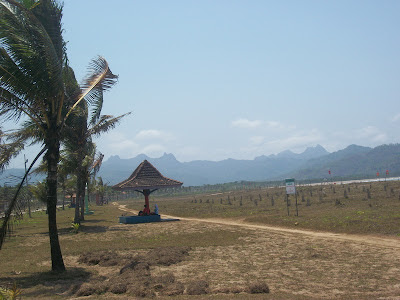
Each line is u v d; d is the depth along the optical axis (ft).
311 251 51.29
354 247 52.90
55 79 39.68
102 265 46.98
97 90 49.44
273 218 90.12
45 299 31.63
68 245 64.13
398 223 65.62
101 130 86.43
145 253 54.08
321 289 32.83
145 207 108.47
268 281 36.11
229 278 37.73
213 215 116.67
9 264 49.32
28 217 141.49
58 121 44.04
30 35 39.78
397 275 36.88
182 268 43.21
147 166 110.11
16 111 40.63
